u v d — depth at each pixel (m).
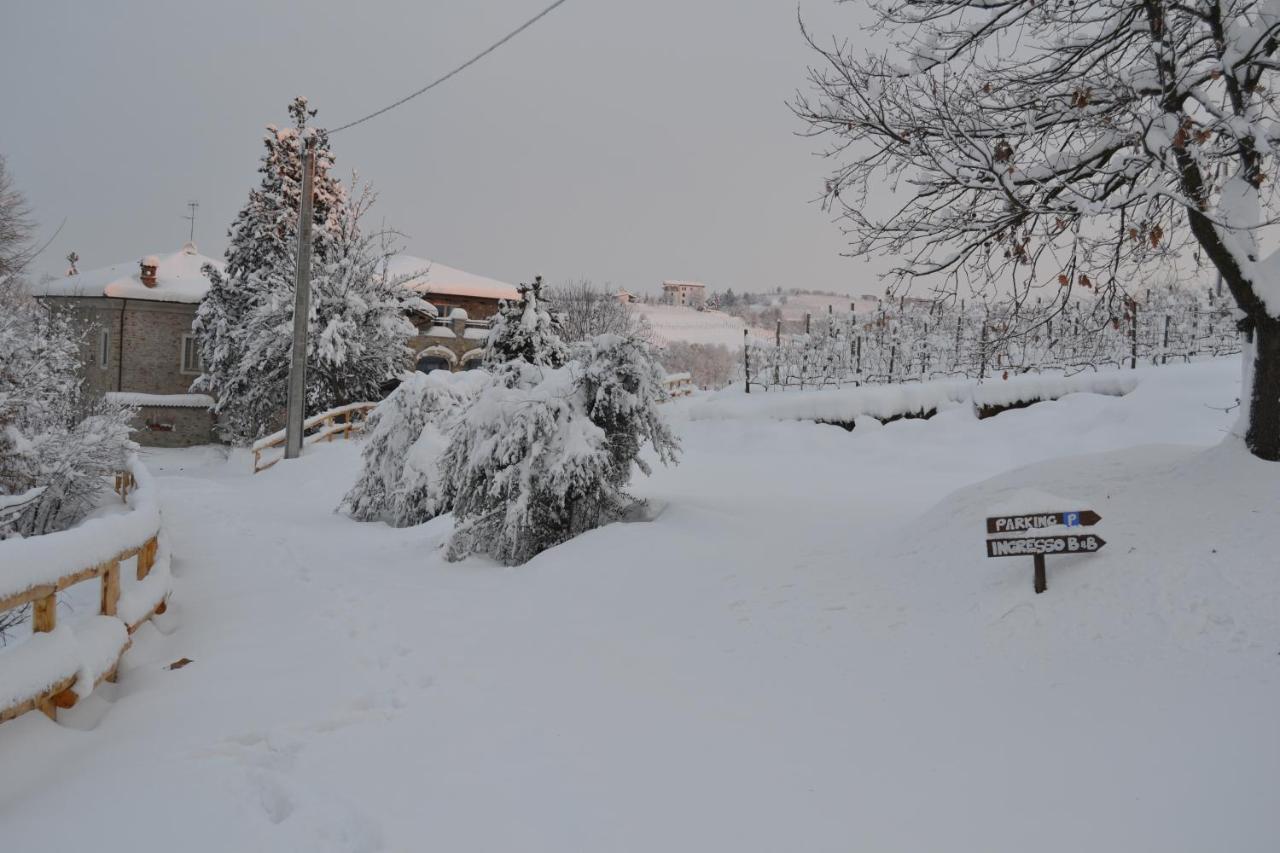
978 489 8.30
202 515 15.52
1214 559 5.68
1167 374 17.00
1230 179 6.86
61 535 5.33
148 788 4.30
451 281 44.88
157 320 37.81
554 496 11.19
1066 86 7.78
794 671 5.99
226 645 6.98
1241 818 3.55
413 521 15.66
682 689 5.88
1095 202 6.52
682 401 25.53
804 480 15.48
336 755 4.84
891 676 5.64
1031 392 18.31
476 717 5.45
